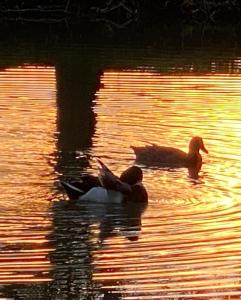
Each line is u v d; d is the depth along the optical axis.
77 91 22.72
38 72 24.98
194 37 34.75
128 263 11.84
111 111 20.78
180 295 10.83
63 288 10.99
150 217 13.95
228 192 15.35
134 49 30.31
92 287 11.05
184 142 18.48
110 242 12.70
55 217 13.84
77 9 41.25
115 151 17.84
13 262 11.83
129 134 18.95
